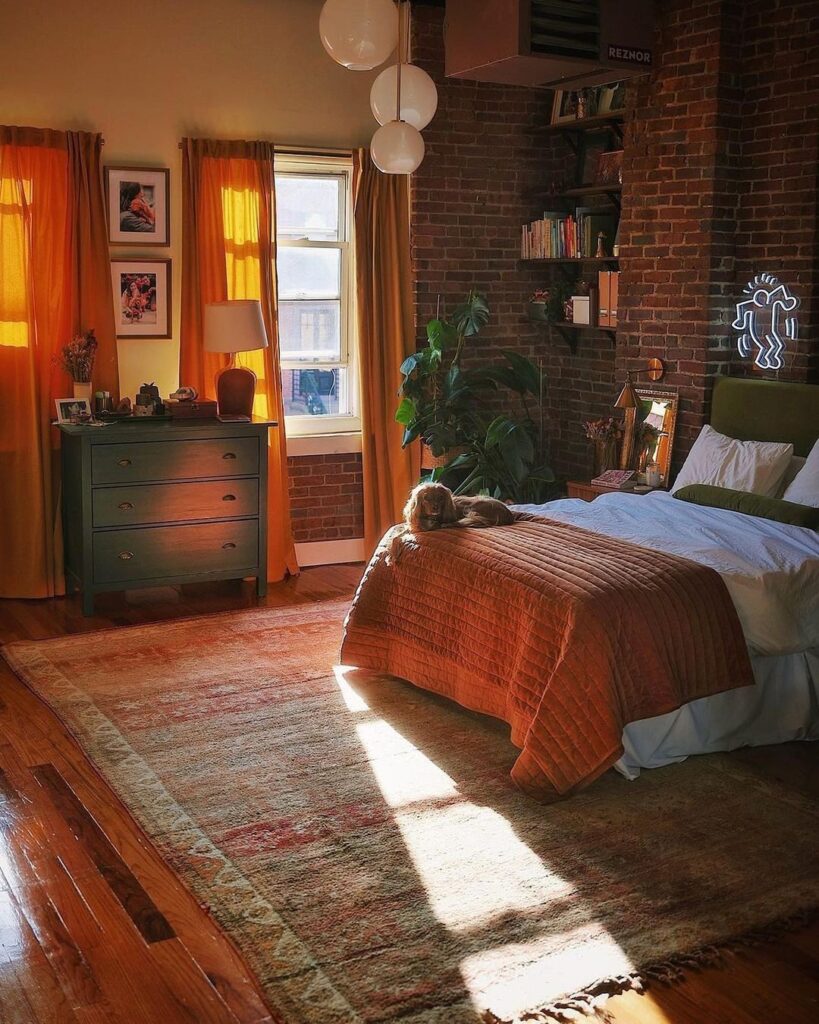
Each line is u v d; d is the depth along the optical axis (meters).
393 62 6.94
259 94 6.55
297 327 6.98
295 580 6.80
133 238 6.34
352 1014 2.70
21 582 6.29
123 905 3.20
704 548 4.47
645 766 4.09
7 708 4.69
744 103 5.95
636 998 2.78
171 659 5.27
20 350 6.09
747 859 3.44
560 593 4.03
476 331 6.84
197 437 6.05
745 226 6.02
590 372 7.29
